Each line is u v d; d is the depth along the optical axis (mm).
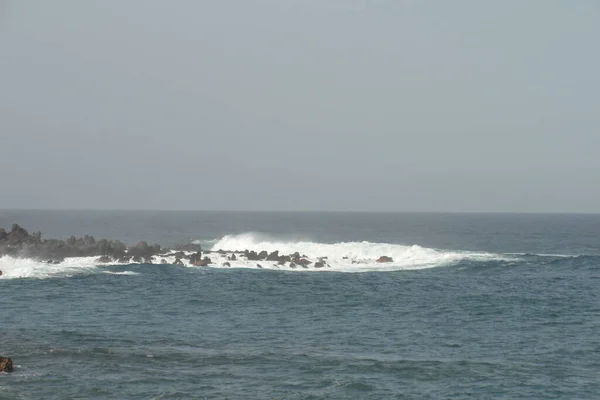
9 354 55875
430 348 61750
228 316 75688
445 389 49656
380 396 47906
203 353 58031
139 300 83938
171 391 47969
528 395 48719
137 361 54906
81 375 50844
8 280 95000
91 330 65938
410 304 84812
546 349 61938
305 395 47781
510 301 87625
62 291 88188
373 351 60188
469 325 72500
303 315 76938
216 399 46594
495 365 55969
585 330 70500
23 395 46281
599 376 53469
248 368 53812
